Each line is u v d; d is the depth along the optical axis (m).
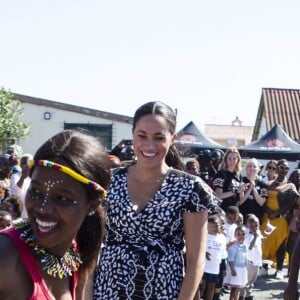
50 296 1.71
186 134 12.77
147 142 3.05
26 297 1.66
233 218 7.71
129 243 3.08
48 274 1.77
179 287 3.06
